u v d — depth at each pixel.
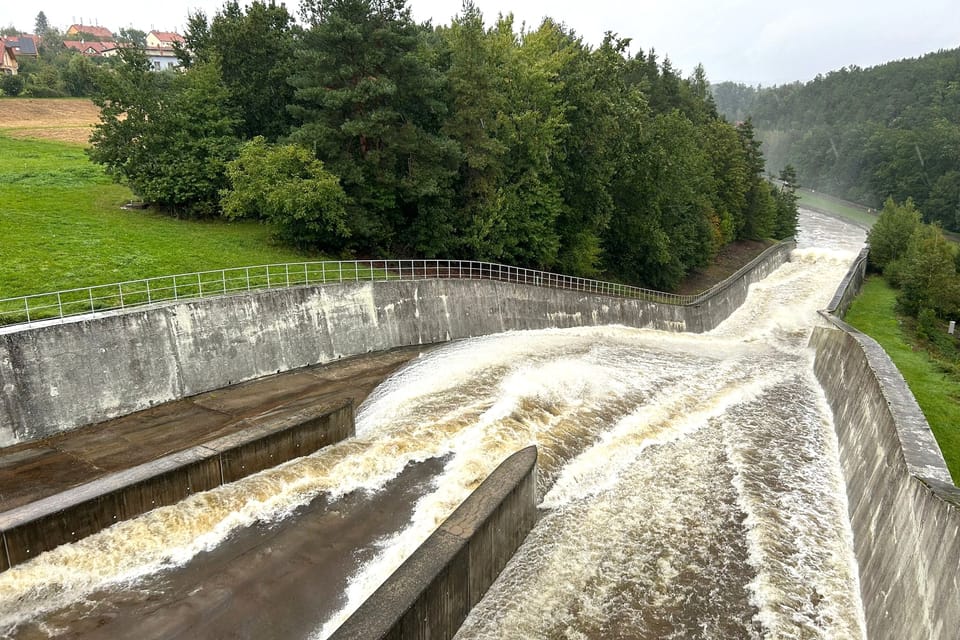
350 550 17.00
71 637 13.80
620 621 14.84
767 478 21.17
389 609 12.32
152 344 24.75
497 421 23.83
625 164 52.19
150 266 31.88
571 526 18.58
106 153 42.06
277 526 17.94
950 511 12.28
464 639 14.31
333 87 40.72
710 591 15.84
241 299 27.88
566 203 50.44
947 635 10.83
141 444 21.62
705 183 70.94
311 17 40.00
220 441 19.58
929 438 16.97
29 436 21.36
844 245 98.44
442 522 16.58
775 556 16.97
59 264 30.23
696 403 27.67
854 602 15.38
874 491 17.55
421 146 40.97
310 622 14.50
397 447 21.80
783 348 42.81
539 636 14.39
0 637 13.71
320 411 21.91
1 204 40.03
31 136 69.62
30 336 21.28
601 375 30.58
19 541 15.02
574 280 50.88
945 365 32.22
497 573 16.39
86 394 22.80
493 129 43.34
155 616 14.49
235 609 14.80
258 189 37.69
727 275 72.38
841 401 26.38
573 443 23.20
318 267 37.28
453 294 37.03
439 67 48.59
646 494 20.22
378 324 33.56
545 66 48.41
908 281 50.66
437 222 43.00
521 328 40.50
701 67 115.00
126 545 16.27
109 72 43.97
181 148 43.81
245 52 48.78
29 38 158.25
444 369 30.14
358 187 41.09
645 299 50.25
